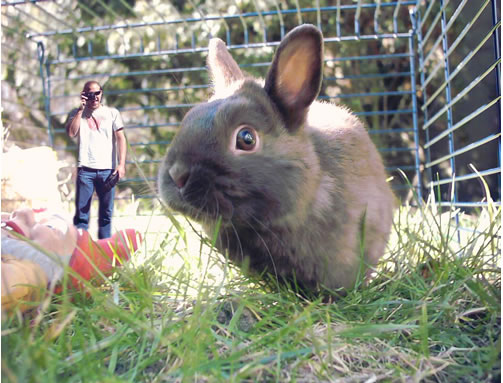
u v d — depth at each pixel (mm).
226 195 236
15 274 209
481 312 240
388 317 236
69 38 664
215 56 321
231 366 169
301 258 263
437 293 258
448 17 735
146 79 779
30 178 320
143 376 174
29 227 243
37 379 143
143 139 721
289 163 248
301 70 258
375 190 297
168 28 817
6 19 583
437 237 366
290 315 230
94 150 325
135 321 191
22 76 605
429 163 545
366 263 277
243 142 241
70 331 216
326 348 189
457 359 198
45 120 604
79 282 227
